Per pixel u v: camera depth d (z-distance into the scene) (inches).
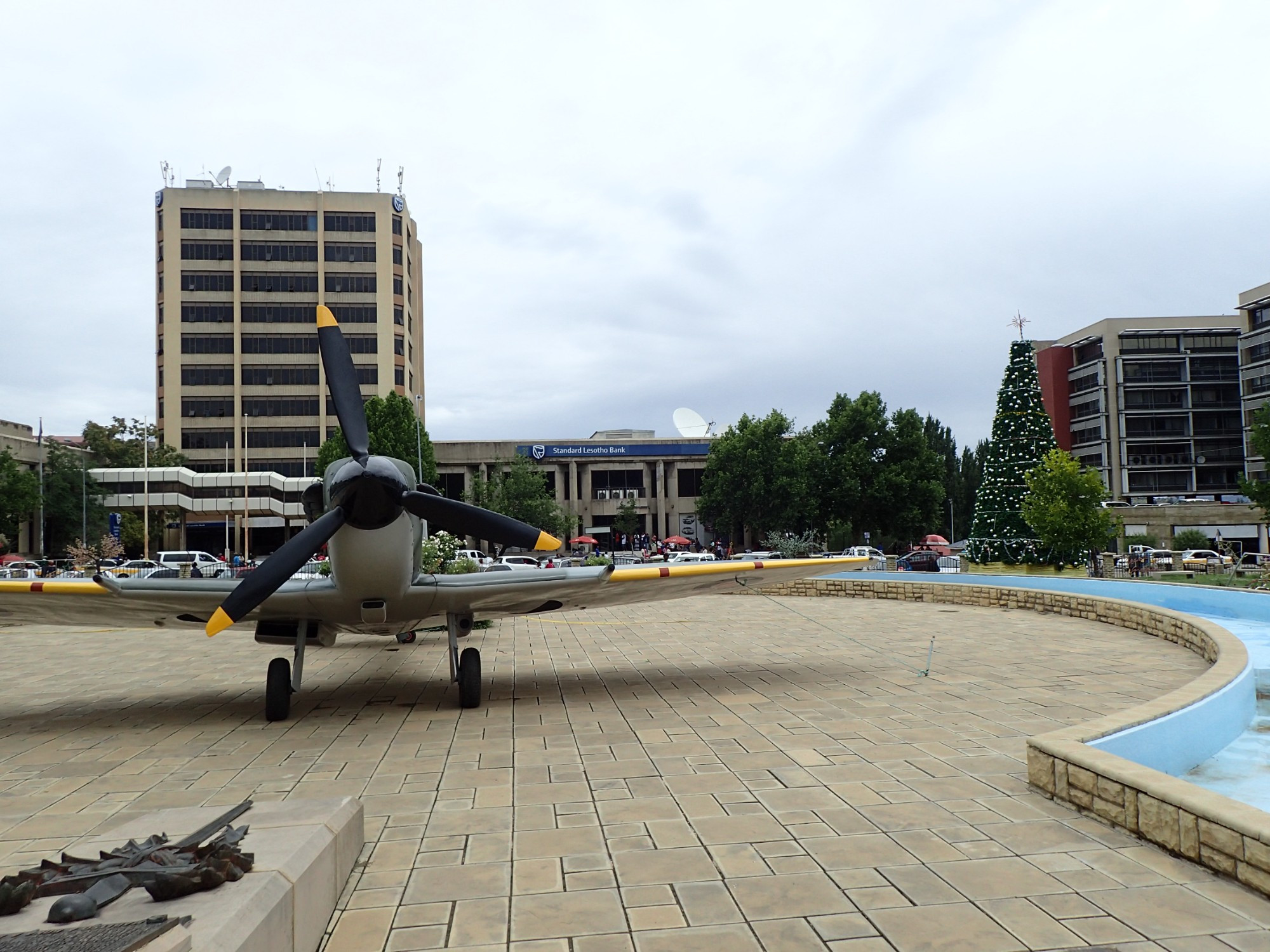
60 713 334.3
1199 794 155.1
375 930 131.6
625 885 147.6
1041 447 1173.1
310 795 211.2
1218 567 1195.3
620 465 2373.3
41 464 1736.0
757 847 164.6
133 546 1994.3
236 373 2445.9
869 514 2014.0
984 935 125.3
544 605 371.2
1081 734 200.4
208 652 537.3
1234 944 121.3
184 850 118.8
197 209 2453.2
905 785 205.2
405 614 346.9
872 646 486.6
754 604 813.2
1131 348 2559.1
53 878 109.0
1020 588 686.5
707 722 286.8
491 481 2133.4
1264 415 1525.6
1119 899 136.7
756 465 1974.7
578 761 238.1
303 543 284.4
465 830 180.2
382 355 2496.3
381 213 2519.7
